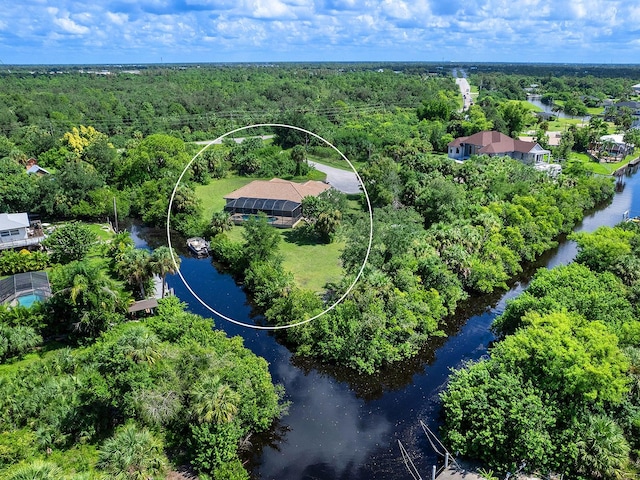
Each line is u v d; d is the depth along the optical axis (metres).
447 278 48.16
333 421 34.84
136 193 79.56
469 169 79.12
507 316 42.19
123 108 138.75
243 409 31.80
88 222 74.38
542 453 28.88
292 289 44.28
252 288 50.00
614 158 114.19
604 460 28.02
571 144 111.75
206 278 53.19
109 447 26.58
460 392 32.59
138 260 46.44
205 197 71.00
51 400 31.88
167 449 30.64
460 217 62.78
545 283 42.88
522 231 61.53
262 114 134.75
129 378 30.38
